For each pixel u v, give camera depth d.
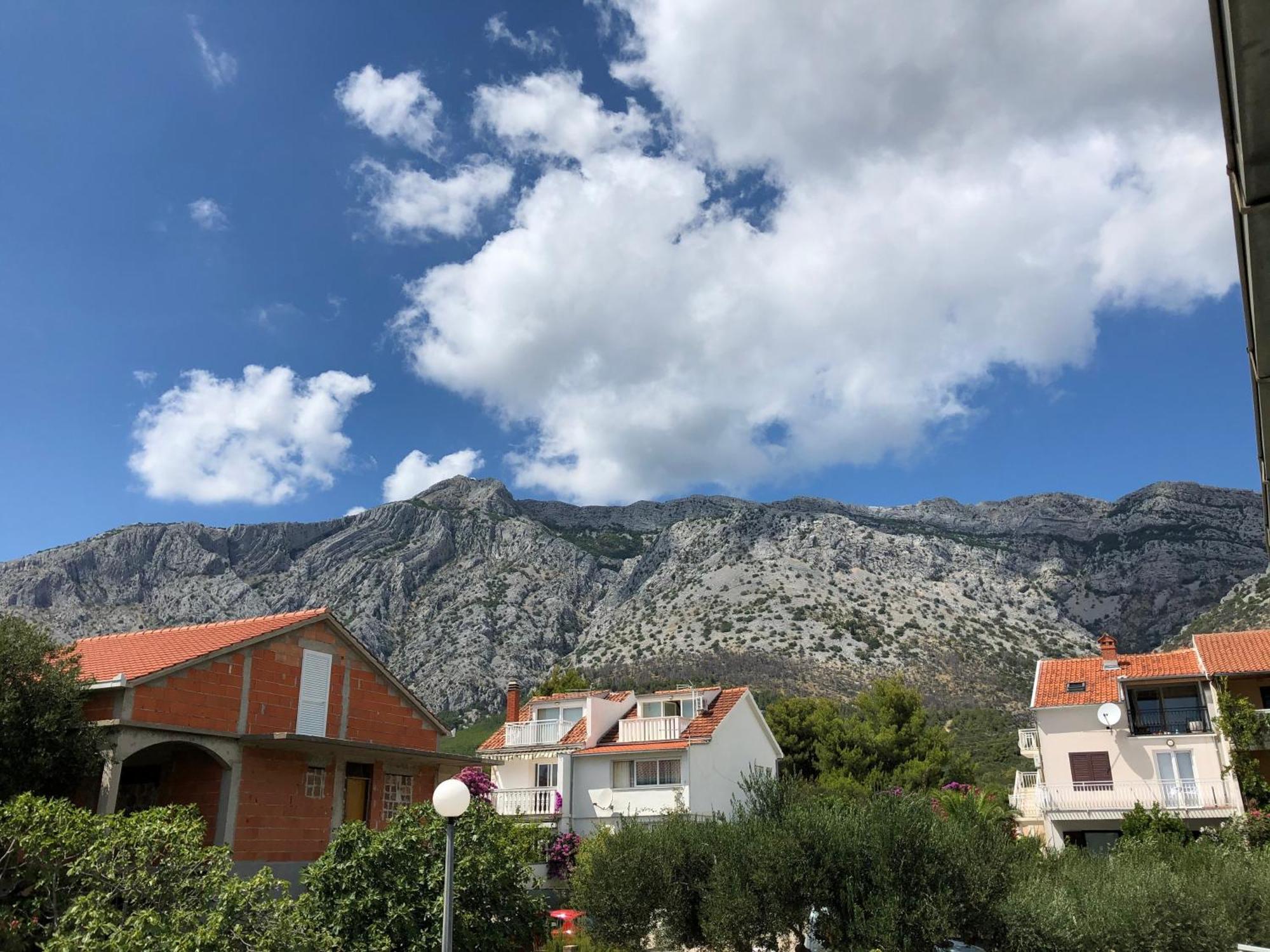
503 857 18.03
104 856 12.79
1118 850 29.25
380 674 28.55
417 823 18.22
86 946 10.94
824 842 18.91
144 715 21.62
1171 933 19.05
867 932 17.58
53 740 19.38
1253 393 7.46
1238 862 24.39
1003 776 72.62
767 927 18.72
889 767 56.69
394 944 15.94
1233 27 3.64
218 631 26.34
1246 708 37.19
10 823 13.42
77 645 27.83
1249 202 4.70
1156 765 38.78
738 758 43.78
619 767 41.03
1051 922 18.33
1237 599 114.19
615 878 21.05
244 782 23.41
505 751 43.31
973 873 18.12
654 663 127.69
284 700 25.25
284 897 12.78
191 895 12.69
